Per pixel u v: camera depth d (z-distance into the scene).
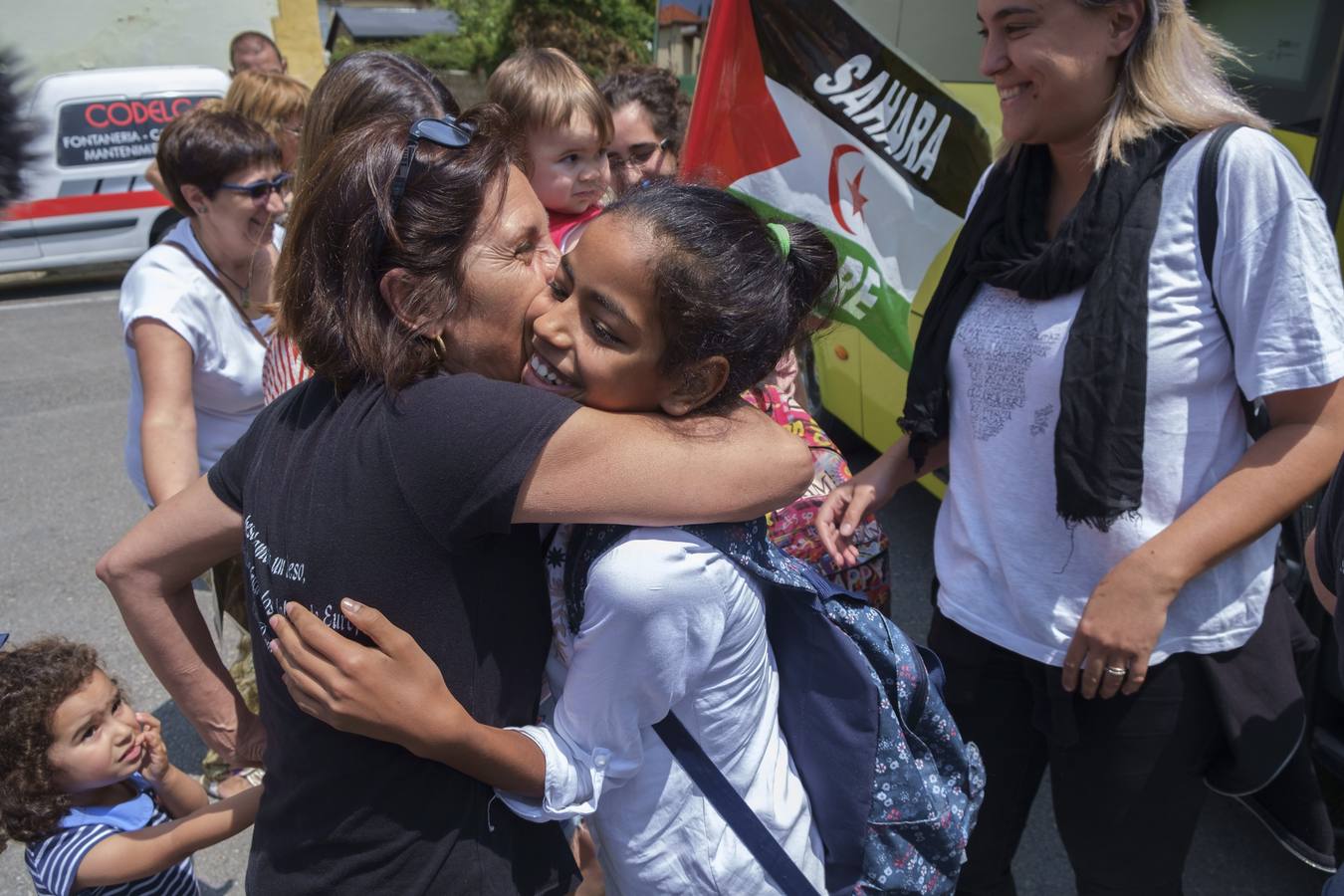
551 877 1.20
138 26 10.88
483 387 1.05
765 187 2.42
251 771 2.61
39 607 3.66
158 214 8.46
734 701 1.19
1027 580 1.63
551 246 1.21
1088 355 1.47
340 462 1.06
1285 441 1.45
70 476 4.83
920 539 4.07
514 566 1.11
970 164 2.22
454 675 1.08
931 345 1.74
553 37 13.19
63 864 1.66
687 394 1.13
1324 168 2.21
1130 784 1.64
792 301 1.21
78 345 7.02
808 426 1.99
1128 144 1.47
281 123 3.00
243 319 2.25
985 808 1.86
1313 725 2.21
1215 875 2.45
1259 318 1.41
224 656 3.21
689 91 5.54
